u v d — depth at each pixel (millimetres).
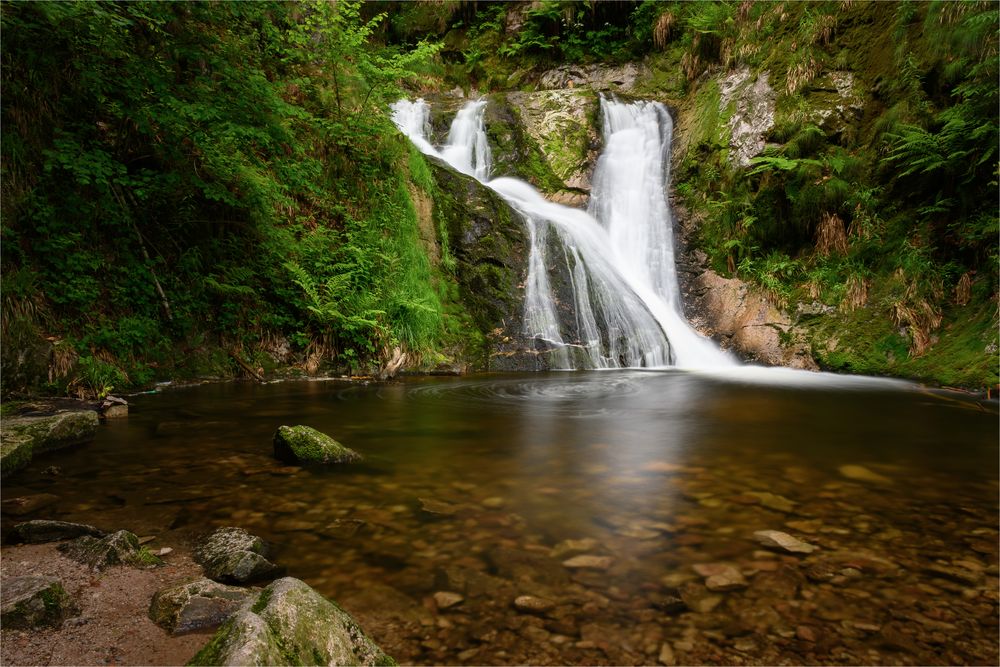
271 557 2281
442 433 4672
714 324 11102
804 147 11102
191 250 7512
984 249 8289
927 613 1852
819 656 1626
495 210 11266
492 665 1593
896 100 10336
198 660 1351
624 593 1982
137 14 5992
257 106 7148
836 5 12164
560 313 10406
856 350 8961
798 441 4422
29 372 5535
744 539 2451
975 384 7094
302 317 8523
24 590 1827
